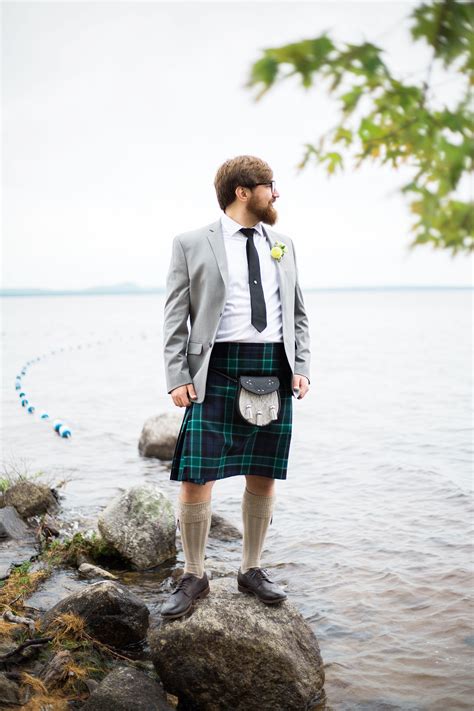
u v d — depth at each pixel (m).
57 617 3.88
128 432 11.32
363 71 1.36
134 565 5.34
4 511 6.03
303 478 8.22
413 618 4.43
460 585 4.87
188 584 3.50
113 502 5.68
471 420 12.09
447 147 1.40
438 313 74.38
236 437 3.25
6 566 5.12
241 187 3.16
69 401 14.99
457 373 19.95
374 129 1.53
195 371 3.21
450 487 7.48
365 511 6.79
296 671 3.46
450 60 1.34
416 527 6.22
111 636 3.91
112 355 28.11
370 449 9.76
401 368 21.66
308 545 5.84
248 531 3.57
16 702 3.18
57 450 9.89
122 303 152.12
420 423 11.88
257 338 3.19
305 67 1.34
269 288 3.25
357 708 3.52
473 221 1.38
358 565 5.35
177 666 3.48
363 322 54.66
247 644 3.42
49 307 117.25
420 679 3.75
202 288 3.21
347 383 17.97
